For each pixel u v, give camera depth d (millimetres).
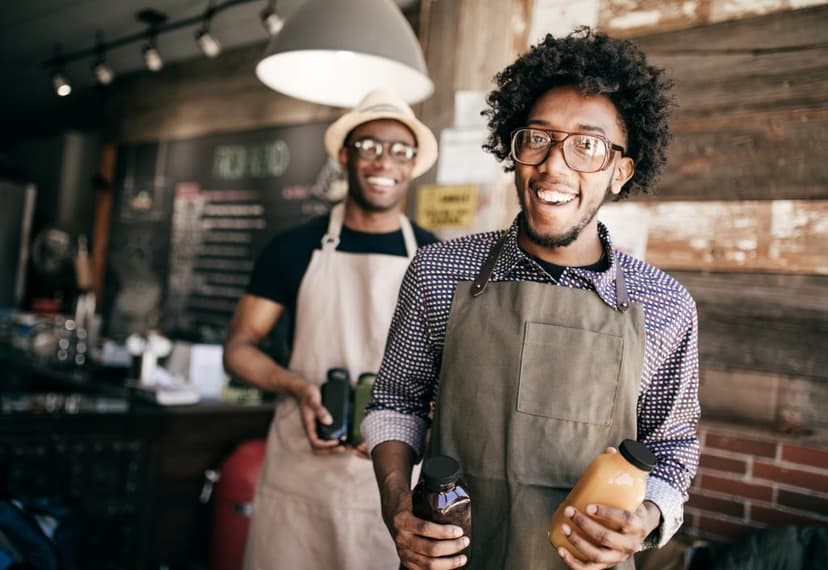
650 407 1314
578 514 1091
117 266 5801
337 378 1970
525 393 1231
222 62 5031
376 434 1389
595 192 1240
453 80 3270
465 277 1333
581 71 1224
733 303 2465
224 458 3402
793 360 2338
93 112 6234
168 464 3238
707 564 2322
